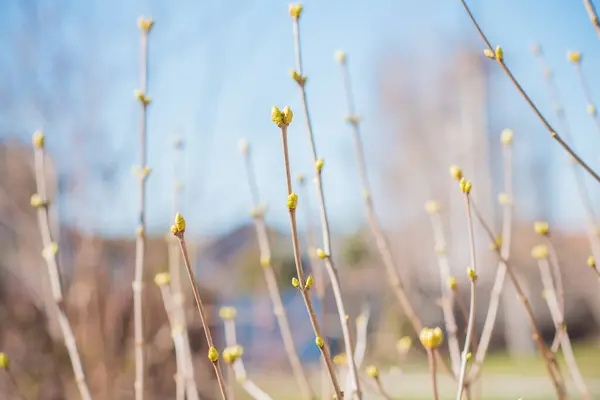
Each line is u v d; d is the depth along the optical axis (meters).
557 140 1.57
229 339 2.67
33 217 4.42
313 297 5.64
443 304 2.33
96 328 3.79
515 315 12.78
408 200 13.88
